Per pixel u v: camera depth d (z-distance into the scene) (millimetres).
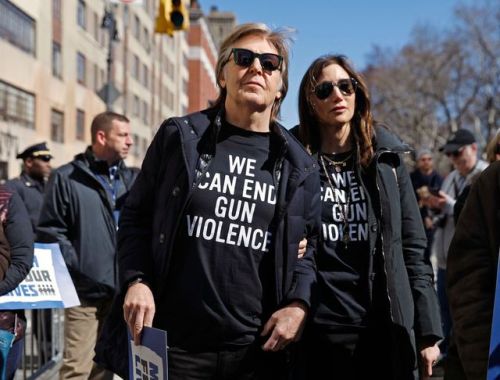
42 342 6227
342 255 3156
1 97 23016
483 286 2400
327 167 3312
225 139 2621
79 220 4648
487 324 2338
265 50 2633
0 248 3404
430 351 3256
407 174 3371
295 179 2617
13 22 24109
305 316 2574
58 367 6184
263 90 2604
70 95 30281
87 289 4633
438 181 9445
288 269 2582
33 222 7477
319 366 3127
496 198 2422
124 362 2611
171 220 2518
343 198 3229
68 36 29953
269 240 2572
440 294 6191
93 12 33875
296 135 3523
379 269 3145
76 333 4652
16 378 5789
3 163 22859
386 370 3146
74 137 30969
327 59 3350
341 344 3092
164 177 2596
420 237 3314
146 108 46875
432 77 49094
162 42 52312
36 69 26250
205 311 2482
